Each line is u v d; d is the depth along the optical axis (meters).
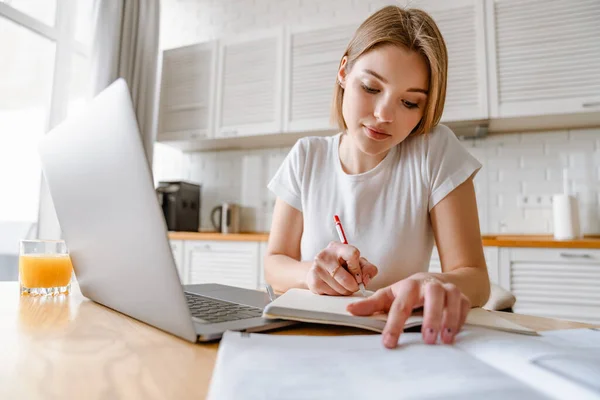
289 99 2.62
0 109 2.37
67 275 0.76
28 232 2.52
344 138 1.04
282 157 2.97
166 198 2.82
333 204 1.00
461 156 0.91
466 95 2.22
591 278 1.80
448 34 2.28
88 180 0.53
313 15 2.96
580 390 0.28
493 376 0.31
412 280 0.48
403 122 0.78
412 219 0.93
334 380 0.30
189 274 2.52
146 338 0.45
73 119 0.54
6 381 0.32
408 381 0.30
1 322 0.52
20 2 2.48
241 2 3.18
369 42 0.75
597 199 2.26
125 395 0.29
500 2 2.21
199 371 0.35
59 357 0.38
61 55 2.70
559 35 2.10
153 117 2.95
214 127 2.82
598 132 2.28
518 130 2.41
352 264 0.66
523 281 1.90
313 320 0.48
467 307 0.44
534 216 2.35
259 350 0.37
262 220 2.97
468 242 0.83
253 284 2.35
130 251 0.47
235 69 2.81
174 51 3.03
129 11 2.77
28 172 2.54
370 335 0.44
